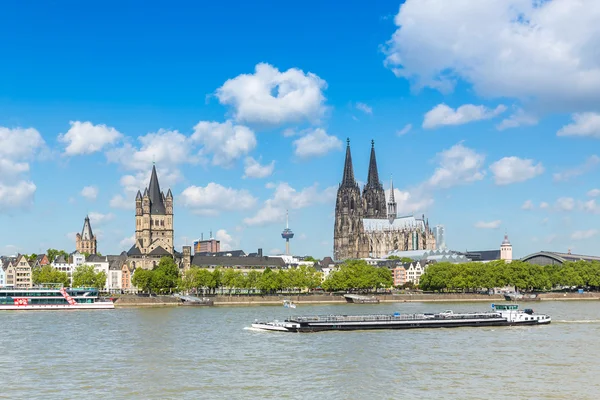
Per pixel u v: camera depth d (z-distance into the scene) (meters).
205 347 172.50
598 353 162.62
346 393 120.00
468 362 149.75
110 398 117.06
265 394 119.44
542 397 117.12
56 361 151.50
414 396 117.94
